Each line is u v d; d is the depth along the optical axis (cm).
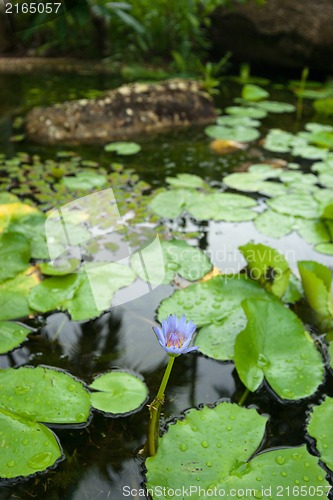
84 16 317
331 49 436
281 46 451
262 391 143
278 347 149
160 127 314
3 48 455
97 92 371
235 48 474
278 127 329
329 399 139
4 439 123
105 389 139
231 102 377
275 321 152
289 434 133
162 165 264
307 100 398
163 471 120
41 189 229
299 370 144
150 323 162
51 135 286
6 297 167
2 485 120
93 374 146
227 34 470
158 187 239
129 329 160
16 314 162
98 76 417
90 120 296
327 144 297
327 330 163
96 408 133
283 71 471
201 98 331
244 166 268
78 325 161
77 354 152
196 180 246
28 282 174
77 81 400
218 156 280
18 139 284
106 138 295
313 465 122
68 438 129
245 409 134
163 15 458
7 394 134
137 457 126
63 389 137
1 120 309
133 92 313
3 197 217
